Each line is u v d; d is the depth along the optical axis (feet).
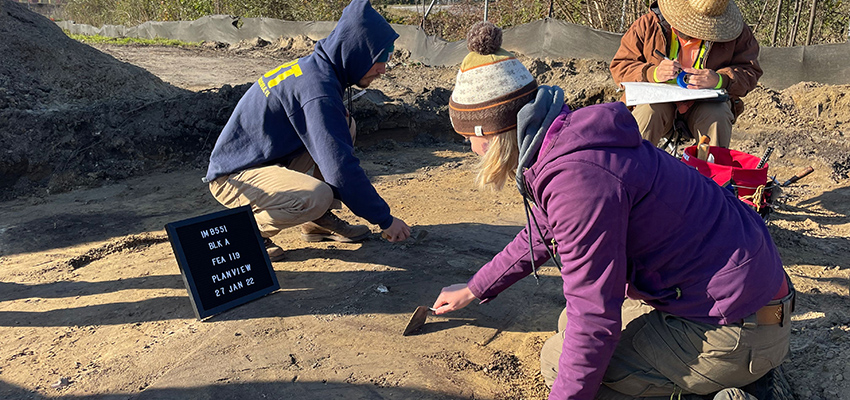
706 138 11.30
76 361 8.77
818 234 13.20
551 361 7.34
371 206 10.69
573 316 5.73
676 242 5.72
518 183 5.90
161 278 11.50
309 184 10.78
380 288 10.76
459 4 53.72
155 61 35.94
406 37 38.86
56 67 22.65
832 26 35.19
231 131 11.16
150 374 8.38
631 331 6.72
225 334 9.39
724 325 5.90
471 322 9.70
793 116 21.80
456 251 12.44
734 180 10.32
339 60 10.75
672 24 12.31
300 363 8.58
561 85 26.91
